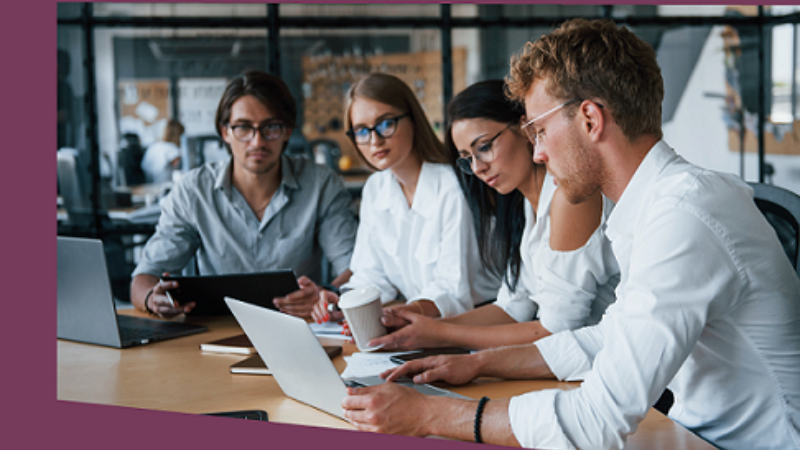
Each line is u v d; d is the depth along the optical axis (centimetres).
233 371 144
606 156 107
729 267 98
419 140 208
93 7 452
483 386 132
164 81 524
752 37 497
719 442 113
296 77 637
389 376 132
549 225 156
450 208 199
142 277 219
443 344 157
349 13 467
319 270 264
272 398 128
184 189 243
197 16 448
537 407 102
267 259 248
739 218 100
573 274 152
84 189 459
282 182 246
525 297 181
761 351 105
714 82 513
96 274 163
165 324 186
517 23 463
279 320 115
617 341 98
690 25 489
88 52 450
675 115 524
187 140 529
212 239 245
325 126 648
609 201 150
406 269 220
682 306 96
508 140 165
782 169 505
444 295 192
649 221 101
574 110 106
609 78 103
